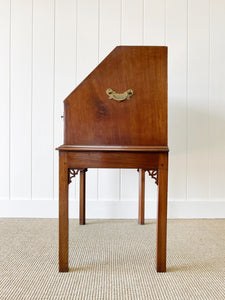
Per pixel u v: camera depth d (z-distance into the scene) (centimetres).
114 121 108
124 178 192
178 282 100
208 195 193
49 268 111
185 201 191
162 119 109
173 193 193
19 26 190
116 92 108
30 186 192
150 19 190
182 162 192
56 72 191
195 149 192
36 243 139
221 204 192
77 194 192
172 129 192
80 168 108
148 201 191
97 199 192
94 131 108
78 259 120
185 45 190
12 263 116
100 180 192
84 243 140
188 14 190
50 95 191
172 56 191
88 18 190
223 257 123
